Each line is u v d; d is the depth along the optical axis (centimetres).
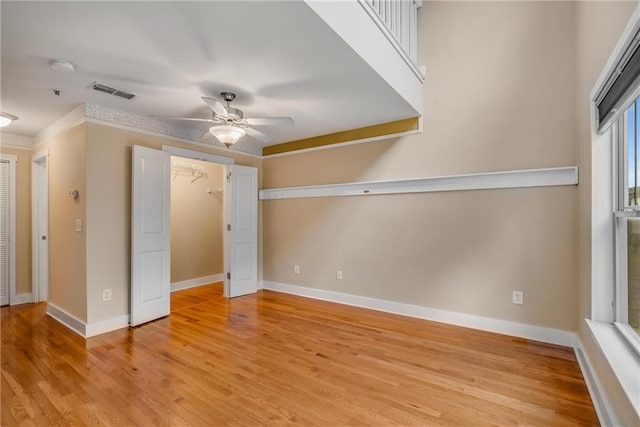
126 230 349
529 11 304
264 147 511
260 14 181
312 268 456
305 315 376
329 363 255
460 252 338
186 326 342
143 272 350
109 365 253
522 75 307
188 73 254
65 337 311
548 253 295
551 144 293
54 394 212
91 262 320
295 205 475
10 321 358
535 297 300
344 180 423
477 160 328
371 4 241
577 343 273
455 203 341
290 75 259
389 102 319
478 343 292
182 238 516
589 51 225
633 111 185
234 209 460
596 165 215
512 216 311
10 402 204
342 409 197
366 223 404
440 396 209
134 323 340
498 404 200
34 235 435
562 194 288
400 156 377
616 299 208
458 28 339
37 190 437
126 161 350
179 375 237
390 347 285
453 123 341
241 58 231
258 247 508
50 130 381
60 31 195
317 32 199
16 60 231
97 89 285
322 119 373
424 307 360
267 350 280
